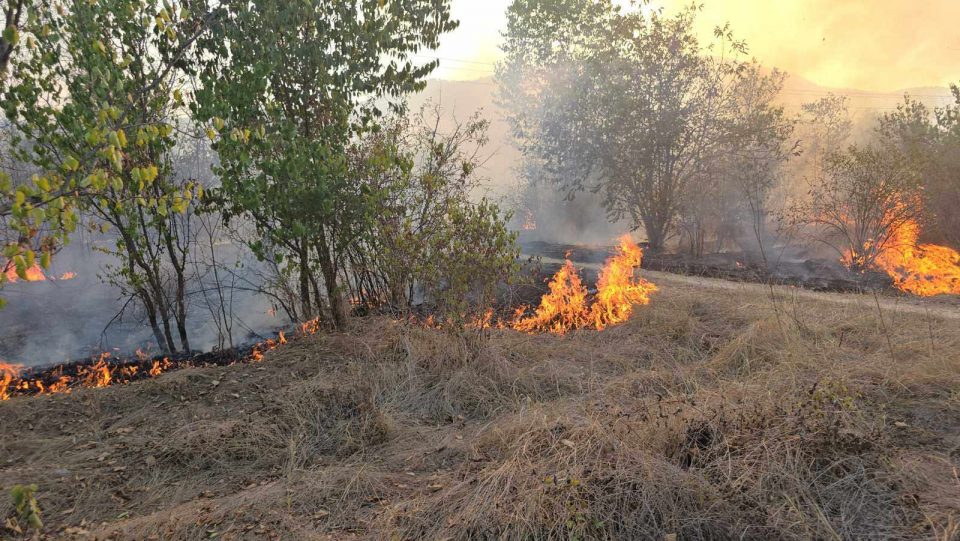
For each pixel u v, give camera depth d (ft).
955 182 44.34
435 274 22.95
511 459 13.24
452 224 23.72
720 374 19.79
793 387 16.20
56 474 13.97
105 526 12.05
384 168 25.39
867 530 10.76
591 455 13.00
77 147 20.90
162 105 21.98
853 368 18.53
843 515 11.18
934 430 14.43
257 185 23.47
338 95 25.77
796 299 29.12
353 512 12.26
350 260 28.40
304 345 23.98
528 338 24.61
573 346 23.68
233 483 14.11
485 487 12.38
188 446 15.38
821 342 21.97
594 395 18.07
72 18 20.59
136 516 12.56
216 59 24.86
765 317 24.97
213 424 16.62
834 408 14.19
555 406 16.90
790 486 11.89
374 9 26.11
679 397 16.16
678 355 22.40
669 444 13.64
